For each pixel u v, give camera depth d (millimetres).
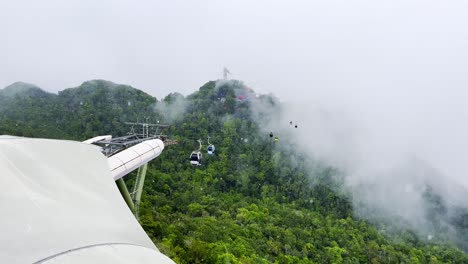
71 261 13797
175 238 53125
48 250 14414
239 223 85938
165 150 118625
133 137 62562
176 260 45094
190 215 82188
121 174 44125
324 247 93312
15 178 20078
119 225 18859
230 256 52438
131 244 16500
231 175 120188
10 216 16578
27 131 102750
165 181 97875
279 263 71125
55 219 17266
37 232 15750
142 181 57500
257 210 100250
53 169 23906
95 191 23281
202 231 64625
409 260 102188
